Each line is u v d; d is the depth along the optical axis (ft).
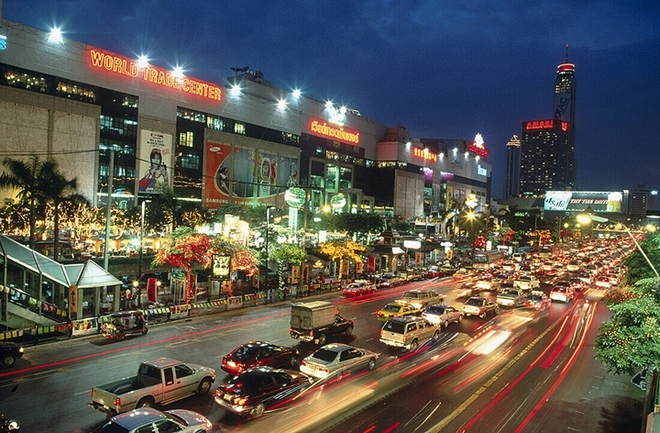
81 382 62.80
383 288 169.17
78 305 94.12
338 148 514.27
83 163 270.26
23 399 56.44
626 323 49.73
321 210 344.49
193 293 130.31
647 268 88.33
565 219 591.78
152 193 307.99
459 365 75.10
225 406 52.19
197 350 80.07
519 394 62.34
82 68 270.26
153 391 53.06
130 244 181.06
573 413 56.65
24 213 157.38
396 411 55.11
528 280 169.68
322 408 55.47
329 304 91.04
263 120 400.26
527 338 95.50
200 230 217.15
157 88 311.68
